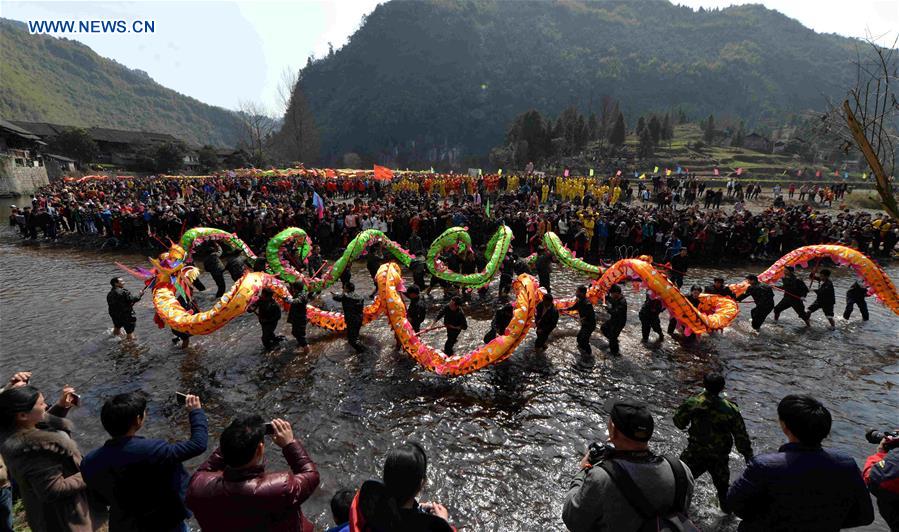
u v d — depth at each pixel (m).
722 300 12.25
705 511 5.86
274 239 15.14
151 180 53.78
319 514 5.88
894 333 12.25
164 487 3.62
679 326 12.12
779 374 9.80
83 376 9.53
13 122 76.50
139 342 11.23
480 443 7.39
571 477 6.62
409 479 2.80
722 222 21.98
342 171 61.72
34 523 4.01
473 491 6.37
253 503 3.04
